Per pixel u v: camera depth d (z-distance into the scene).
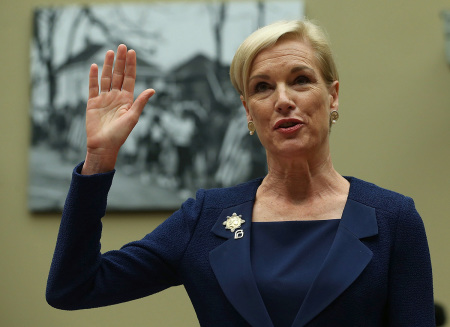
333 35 6.27
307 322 2.06
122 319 6.10
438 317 5.02
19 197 6.29
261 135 2.32
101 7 6.41
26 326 6.12
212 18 6.34
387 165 6.07
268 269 2.18
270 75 2.28
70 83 6.36
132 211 6.18
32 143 6.30
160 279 2.34
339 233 2.18
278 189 2.35
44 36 6.41
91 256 2.22
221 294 2.20
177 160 6.20
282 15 6.28
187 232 2.33
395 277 2.15
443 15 6.15
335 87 2.42
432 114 6.11
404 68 6.19
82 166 2.27
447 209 5.97
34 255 6.21
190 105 6.26
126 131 2.26
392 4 6.28
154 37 6.35
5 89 6.41
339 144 6.12
